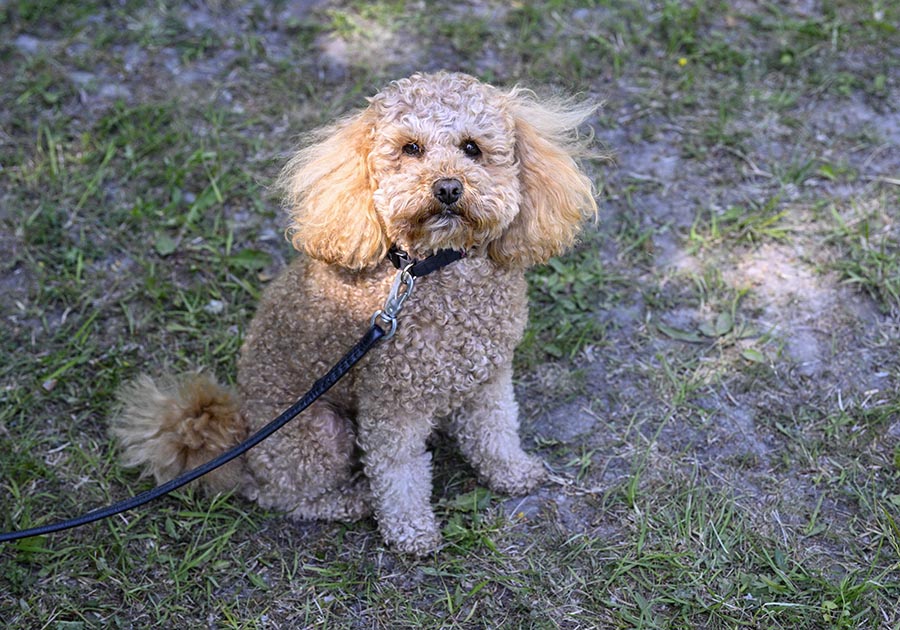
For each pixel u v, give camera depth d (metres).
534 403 1.31
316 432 1.17
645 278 1.43
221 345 1.37
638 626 1.08
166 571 1.16
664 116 1.63
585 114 1.20
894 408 1.25
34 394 1.31
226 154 1.58
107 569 1.15
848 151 1.58
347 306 1.12
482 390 1.17
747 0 1.83
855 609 1.08
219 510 1.21
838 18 1.79
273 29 1.80
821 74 1.69
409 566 1.16
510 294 1.12
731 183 1.54
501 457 1.21
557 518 1.19
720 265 1.44
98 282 1.44
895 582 1.10
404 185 1.05
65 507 1.21
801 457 1.22
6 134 1.61
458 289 1.09
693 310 1.39
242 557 1.17
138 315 1.40
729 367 1.33
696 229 1.48
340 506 1.20
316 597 1.13
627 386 1.32
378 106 1.09
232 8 1.83
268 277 1.44
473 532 1.17
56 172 1.54
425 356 1.10
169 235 1.49
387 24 1.80
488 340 1.11
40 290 1.42
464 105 1.07
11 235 1.48
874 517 1.16
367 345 1.07
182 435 1.17
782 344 1.34
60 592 1.13
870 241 1.44
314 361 1.15
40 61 1.71
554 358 1.35
